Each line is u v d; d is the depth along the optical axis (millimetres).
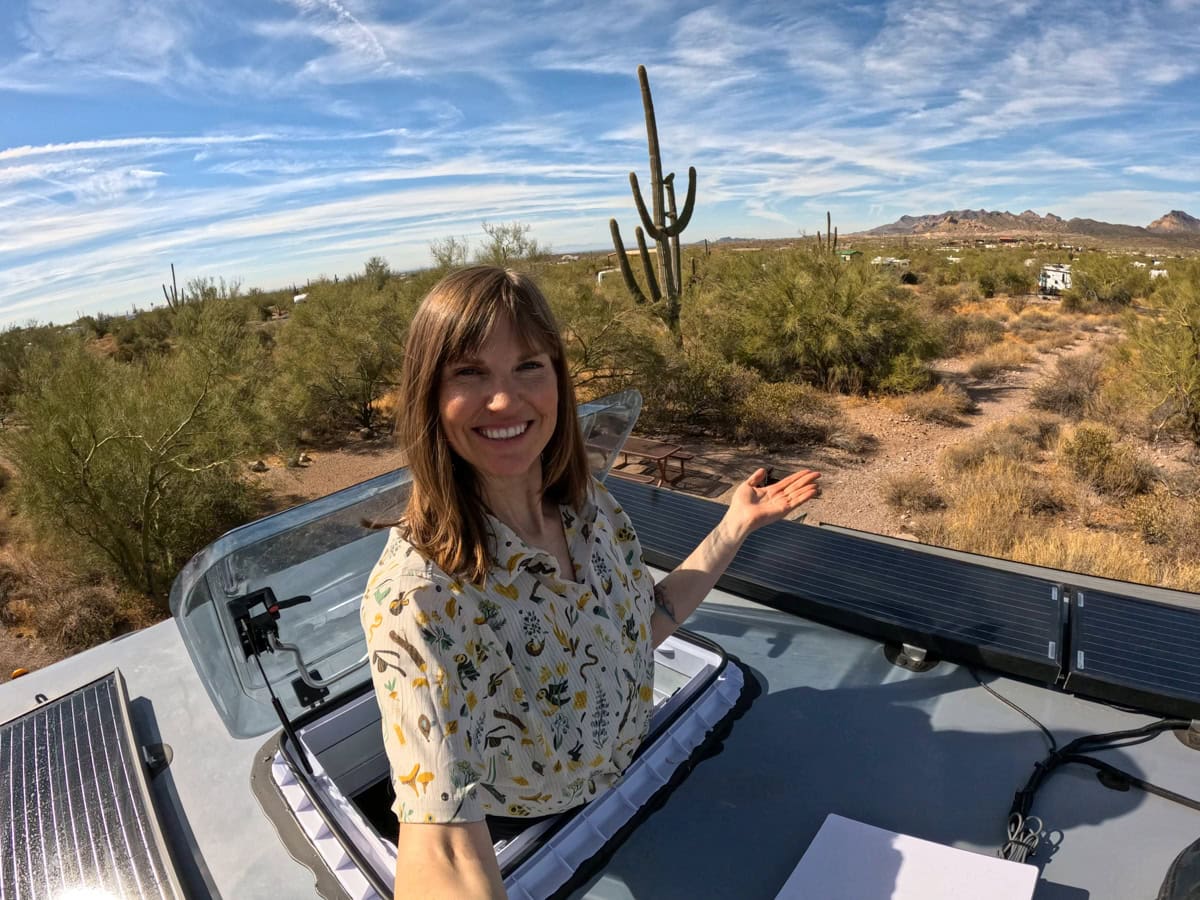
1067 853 1331
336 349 13594
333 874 1356
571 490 1234
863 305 13531
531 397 1012
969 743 1637
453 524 1003
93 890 1280
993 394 13750
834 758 1620
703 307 15008
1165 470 8570
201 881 1396
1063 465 8977
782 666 1954
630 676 1248
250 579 1429
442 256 13789
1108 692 1691
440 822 895
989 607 2033
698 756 1622
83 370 7285
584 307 12258
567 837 1366
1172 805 1424
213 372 8828
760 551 2467
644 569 1399
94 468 6945
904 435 11188
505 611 1052
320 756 1673
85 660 2258
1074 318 23609
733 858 1377
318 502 1476
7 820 1466
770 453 10648
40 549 7840
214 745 1783
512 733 1084
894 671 1906
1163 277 25875
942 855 1275
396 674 949
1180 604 2119
